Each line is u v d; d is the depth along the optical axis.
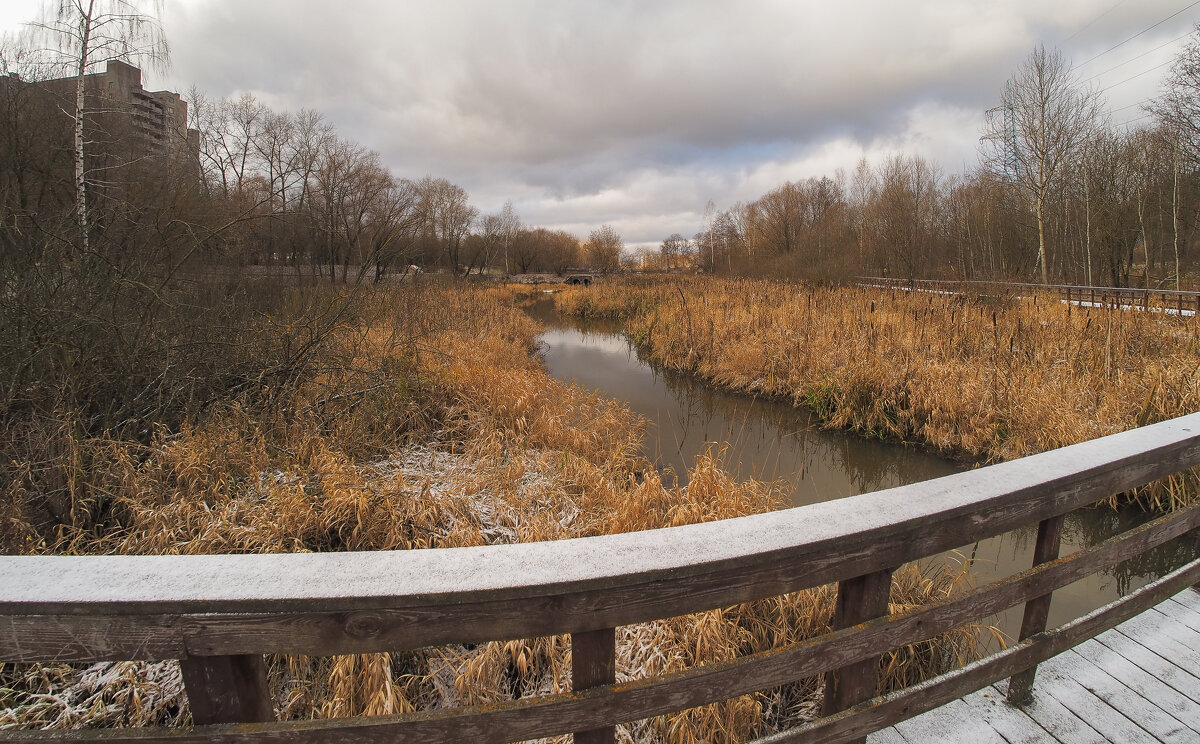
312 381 6.08
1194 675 1.94
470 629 1.02
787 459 7.08
